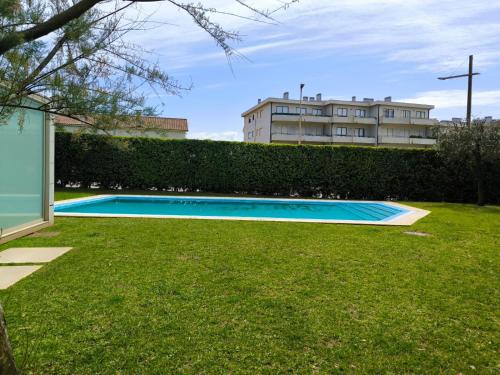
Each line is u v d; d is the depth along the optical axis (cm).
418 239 706
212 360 266
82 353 270
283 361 268
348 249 609
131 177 1634
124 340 290
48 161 766
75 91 194
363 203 1547
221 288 411
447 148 1467
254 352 279
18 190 670
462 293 415
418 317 350
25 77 182
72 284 411
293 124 4750
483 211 1234
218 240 650
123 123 222
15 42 162
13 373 152
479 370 264
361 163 1697
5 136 626
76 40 199
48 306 350
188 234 696
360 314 353
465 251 616
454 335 316
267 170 1697
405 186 1686
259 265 502
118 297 376
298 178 1706
